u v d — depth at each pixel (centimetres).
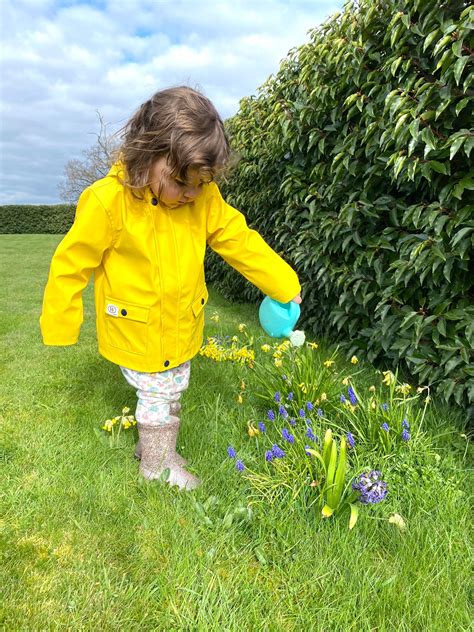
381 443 203
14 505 173
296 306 202
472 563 153
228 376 299
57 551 154
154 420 187
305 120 336
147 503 177
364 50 262
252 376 290
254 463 204
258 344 376
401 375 302
